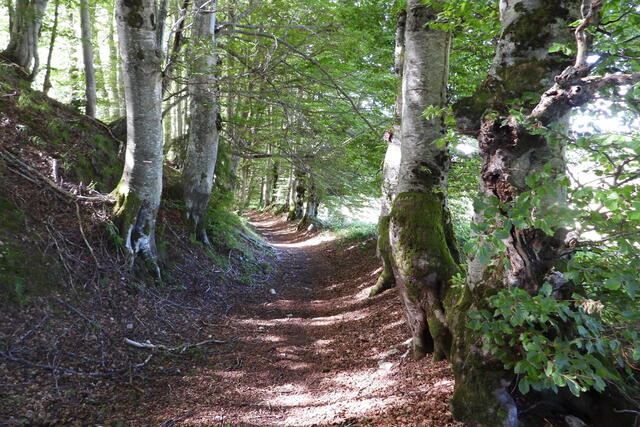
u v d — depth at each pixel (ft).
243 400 14.43
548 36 8.79
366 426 10.81
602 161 6.89
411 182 17.07
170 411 13.12
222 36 29.53
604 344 7.04
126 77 21.45
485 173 9.17
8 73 28.58
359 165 37.32
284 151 32.01
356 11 31.65
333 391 14.88
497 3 13.05
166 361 17.49
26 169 21.53
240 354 19.35
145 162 22.82
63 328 16.55
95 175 26.09
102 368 15.49
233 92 27.71
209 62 28.32
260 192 127.24
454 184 27.04
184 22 30.17
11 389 12.71
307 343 21.31
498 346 9.04
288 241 69.51
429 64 16.75
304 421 12.13
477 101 9.32
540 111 7.80
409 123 17.17
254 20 32.50
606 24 8.59
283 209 100.89
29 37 32.32
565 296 8.89
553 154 8.60
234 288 30.32
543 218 6.91
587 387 7.30
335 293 32.35
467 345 9.98
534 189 6.98
